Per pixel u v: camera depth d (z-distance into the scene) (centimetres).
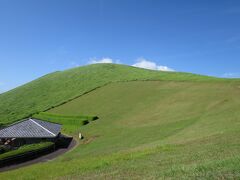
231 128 4544
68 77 17675
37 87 17200
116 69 17700
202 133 4703
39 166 4334
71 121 10156
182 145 3875
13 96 16612
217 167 2150
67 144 7644
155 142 5059
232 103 7481
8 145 7506
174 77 13862
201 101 8800
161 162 2917
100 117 10275
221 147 3156
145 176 2362
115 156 3916
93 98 12962
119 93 12638
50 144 6950
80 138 8069
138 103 10706
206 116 6706
